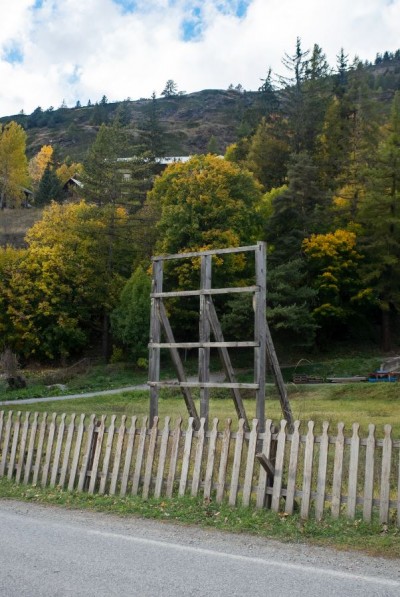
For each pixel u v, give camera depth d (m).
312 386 35.25
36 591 5.60
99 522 8.70
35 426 11.98
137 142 93.25
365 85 70.56
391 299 49.81
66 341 52.75
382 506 7.86
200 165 53.19
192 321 50.41
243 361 47.34
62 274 52.81
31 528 8.30
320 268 50.81
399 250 49.72
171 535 7.80
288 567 6.30
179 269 48.78
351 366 44.31
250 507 9.07
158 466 10.08
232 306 45.25
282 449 8.95
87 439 11.16
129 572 6.13
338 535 7.60
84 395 36.47
